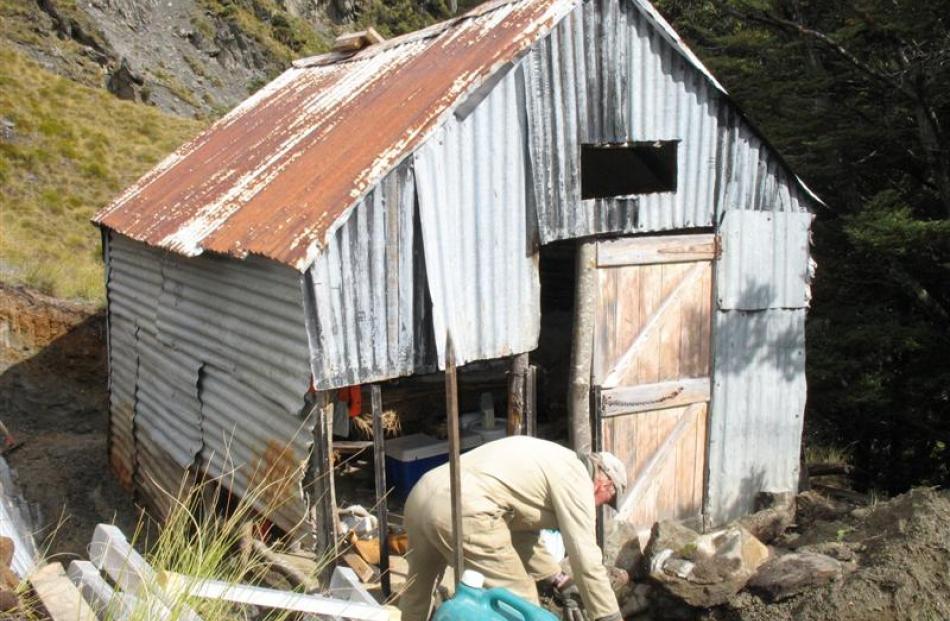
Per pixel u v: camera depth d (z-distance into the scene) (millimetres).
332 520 6129
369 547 6730
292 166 7332
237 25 51281
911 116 12695
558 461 4309
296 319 6016
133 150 25719
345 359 5996
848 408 12711
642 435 7680
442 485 4297
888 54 12930
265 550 6031
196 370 7910
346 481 8539
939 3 11211
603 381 7379
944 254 11633
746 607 6129
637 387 7547
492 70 6414
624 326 7484
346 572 4699
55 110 26078
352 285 5984
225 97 45219
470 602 3660
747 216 8016
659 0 16516
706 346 7957
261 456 6781
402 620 4527
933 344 12008
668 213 7559
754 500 8344
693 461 7992
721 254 7891
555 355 10359
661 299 7660
